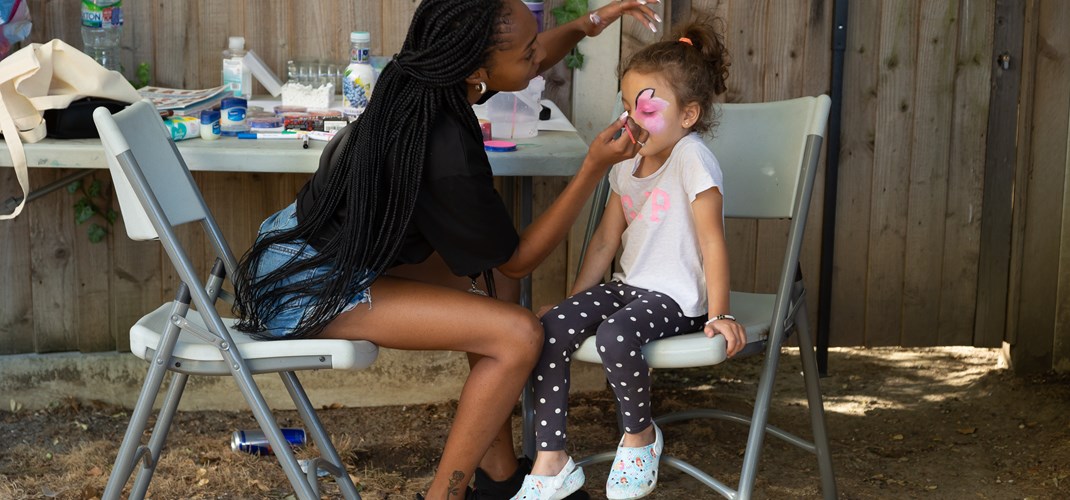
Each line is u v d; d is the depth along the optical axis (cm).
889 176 376
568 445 330
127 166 215
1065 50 365
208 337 220
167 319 244
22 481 301
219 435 337
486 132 279
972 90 370
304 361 223
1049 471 310
